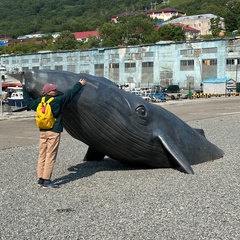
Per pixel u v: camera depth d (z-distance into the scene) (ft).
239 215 22.43
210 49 207.92
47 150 28.25
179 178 30.78
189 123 70.49
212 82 175.32
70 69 246.88
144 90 161.27
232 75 203.92
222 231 20.20
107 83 31.40
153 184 29.09
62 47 401.70
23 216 22.74
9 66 264.52
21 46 426.92
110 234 19.93
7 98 136.36
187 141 34.60
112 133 30.66
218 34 429.38
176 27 400.06
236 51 202.08
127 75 230.27
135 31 410.52
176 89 194.59
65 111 29.58
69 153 43.06
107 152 32.30
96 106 29.53
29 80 28.25
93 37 417.90
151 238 19.42
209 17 541.34
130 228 20.65
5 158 40.98
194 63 212.84
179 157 31.83
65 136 57.11
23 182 30.73
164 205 24.18
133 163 33.91
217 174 32.12
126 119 30.58
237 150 43.09
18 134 60.29
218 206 23.98
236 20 428.97
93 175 32.30
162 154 32.89
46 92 27.68
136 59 226.99
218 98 155.43
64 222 21.61
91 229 20.58
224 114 88.28
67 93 27.94
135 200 25.23
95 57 238.07
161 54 220.43
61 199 25.79
